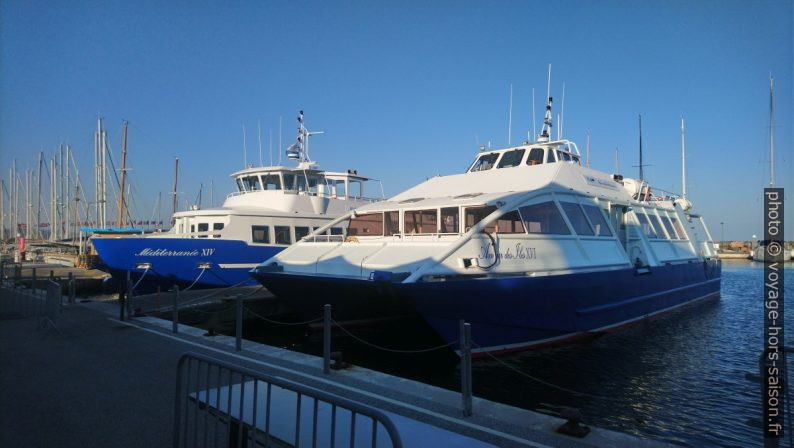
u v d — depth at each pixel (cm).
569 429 459
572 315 1104
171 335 930
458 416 502
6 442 437
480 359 990
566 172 1293
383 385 605
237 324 810
